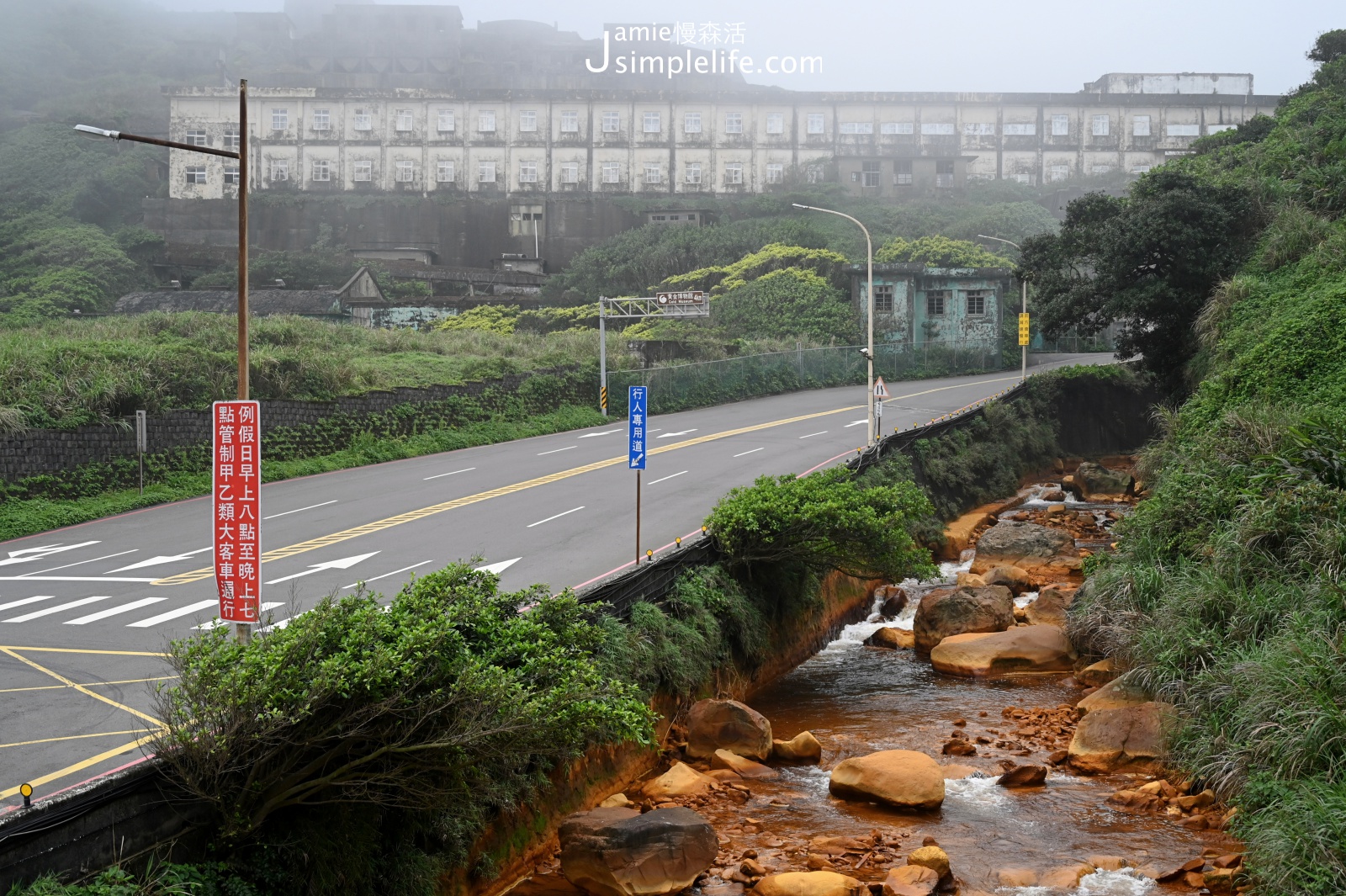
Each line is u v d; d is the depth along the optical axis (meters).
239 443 12.38
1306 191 41.12
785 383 60.91
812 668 22.70
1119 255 40.38
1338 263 32.31
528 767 13.56
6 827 8.12
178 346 38.09
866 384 65.38
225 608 12.48
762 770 16.36
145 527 27.16
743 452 38.59
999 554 30.88
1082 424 54.09
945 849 13.52
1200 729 15.80
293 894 9.97
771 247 79.69
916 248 78.44
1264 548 18.59
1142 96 103.38
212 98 96.75
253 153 97.44
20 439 27.83
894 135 101.94
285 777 10.02
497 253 93.88
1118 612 20.75
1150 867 12.80
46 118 114.81
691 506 28.67
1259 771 13.99
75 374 31.44
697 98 99.88
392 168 98.44
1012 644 22.11
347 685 9.61
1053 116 103.44
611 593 16.62
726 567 21.19
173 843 9.35
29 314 72.69
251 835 9.87
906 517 22.94
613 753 15.66
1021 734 17.84
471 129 99.06
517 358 51.88
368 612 10.56
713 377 56.50
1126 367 55.78
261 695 9.43
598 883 12.40
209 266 85.75
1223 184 41.84
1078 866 12.80
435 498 30.36
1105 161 103.44
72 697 14.03
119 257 82.50
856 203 95.25
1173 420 31.36
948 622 23.88
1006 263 76.62
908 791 14.83
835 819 14.57
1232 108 103.69
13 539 25.70
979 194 98.19
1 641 16.86
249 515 12.36
